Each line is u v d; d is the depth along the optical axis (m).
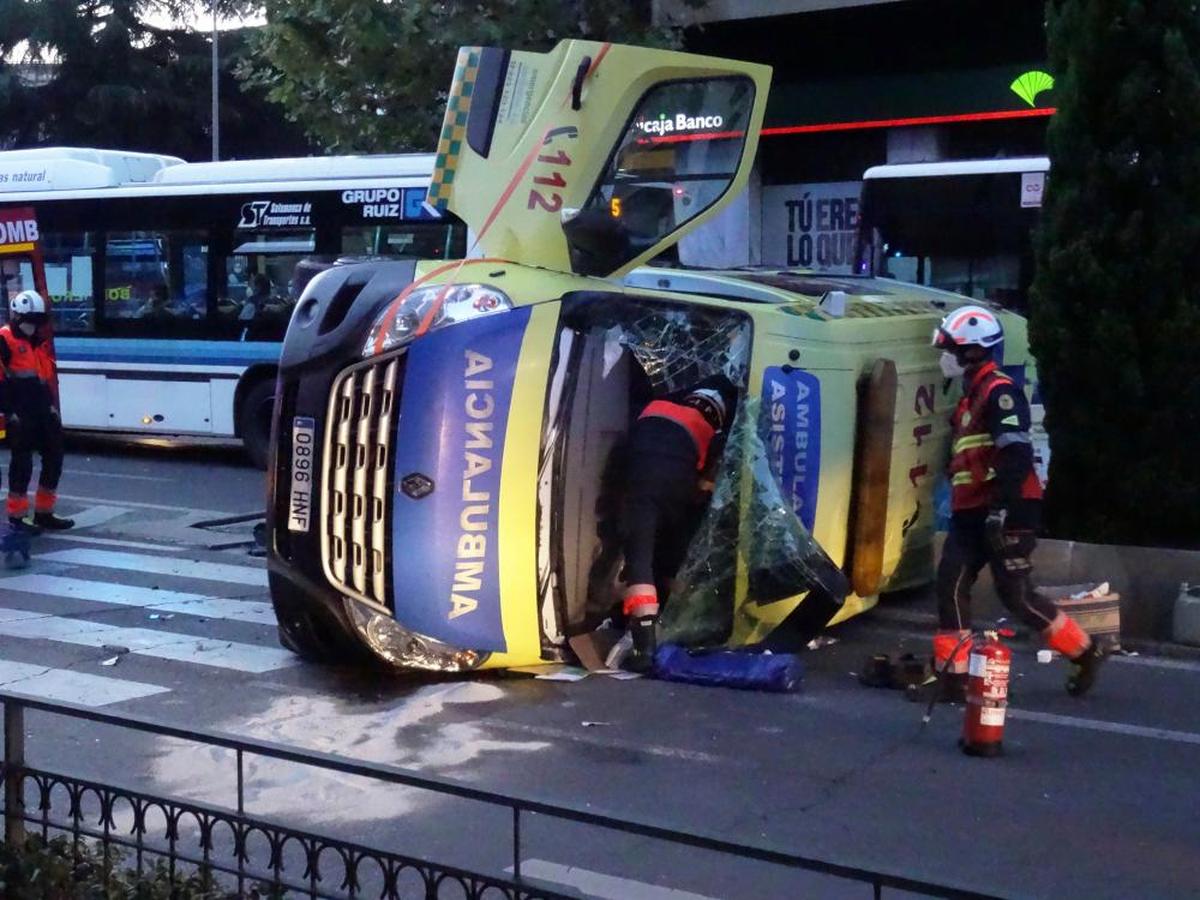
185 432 16.50
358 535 7.26
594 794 5.96
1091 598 8.13
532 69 8.20
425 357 7.15
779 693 7.41
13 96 37.44
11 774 4.29
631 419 7.89
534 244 8.08
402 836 5.54
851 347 8.42
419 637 7.37
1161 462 8.82
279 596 7.61
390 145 17.66
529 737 6.71
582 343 7.60
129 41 37.62
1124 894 4.98
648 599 7.48
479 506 7.23
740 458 7.67
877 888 3.02
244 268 16.09
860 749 6.54
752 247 21.44
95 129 37.81
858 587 8.48
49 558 11.16
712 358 7.93
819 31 19.84
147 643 8.52
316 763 3.69
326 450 7.28
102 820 4.17
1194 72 8.55
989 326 7.23
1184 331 8.66
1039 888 5.02
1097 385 8.88
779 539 7.62
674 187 8.27
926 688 7.38
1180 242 8.64
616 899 4.95
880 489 8.43
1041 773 6.23
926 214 15.61
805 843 5.43
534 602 7.45
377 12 16.56
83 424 17.12
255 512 13.16
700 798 5.92
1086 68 8.81
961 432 7.30
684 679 7.55
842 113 20.08
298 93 17.89
